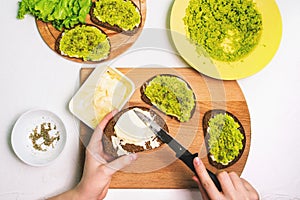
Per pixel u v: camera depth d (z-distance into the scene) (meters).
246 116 0.61
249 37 0.62
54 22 0.62
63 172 0.61
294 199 0.61
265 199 0.61
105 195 0.58
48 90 0.63
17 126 0.60
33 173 0.61
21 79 0.63
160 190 0.60
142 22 0.63
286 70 0.63
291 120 0.62
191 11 0.62
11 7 0.64
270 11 0.63
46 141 0.61
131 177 0.60
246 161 0.60
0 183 0.60
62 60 0.63
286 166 0.61
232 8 0.63
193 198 0.60
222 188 0.54
